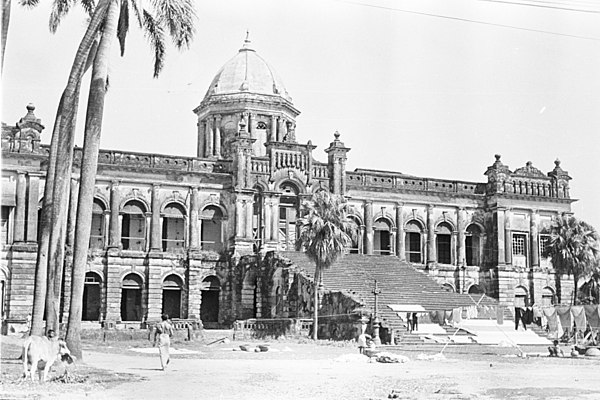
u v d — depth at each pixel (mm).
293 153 72875
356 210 75125
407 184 77312
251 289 68812
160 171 69188
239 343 51000
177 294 74000
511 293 77562
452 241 78250
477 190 79938
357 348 45562
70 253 61688
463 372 31500
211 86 84000
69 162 34312
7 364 30422
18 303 62438
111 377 26906
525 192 79750
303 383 26203
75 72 33500
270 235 70875
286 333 56812
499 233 78125
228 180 71375
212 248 76750
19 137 64312
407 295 60656
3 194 63438
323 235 55531
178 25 36531
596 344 47312
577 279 65812
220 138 81188
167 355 30859
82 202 32594
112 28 34000
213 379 27203
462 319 53906
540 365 36125
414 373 30734
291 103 84188
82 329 58438
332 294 56344
